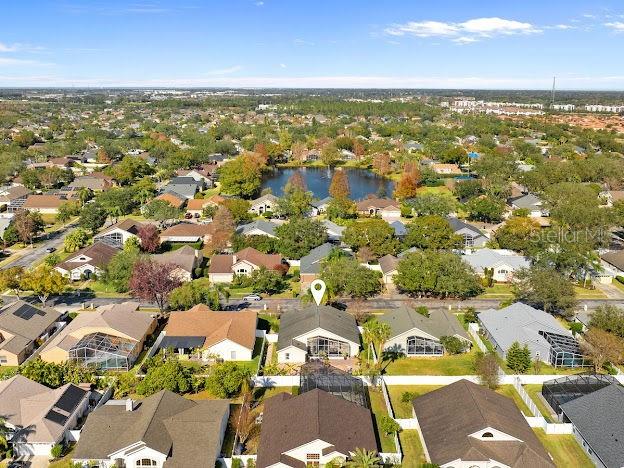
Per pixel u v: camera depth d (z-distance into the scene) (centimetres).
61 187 19338
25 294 10112
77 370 6800
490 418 5456
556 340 7762
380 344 7344
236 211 14688
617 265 11450
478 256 11288
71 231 14400
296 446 5075
